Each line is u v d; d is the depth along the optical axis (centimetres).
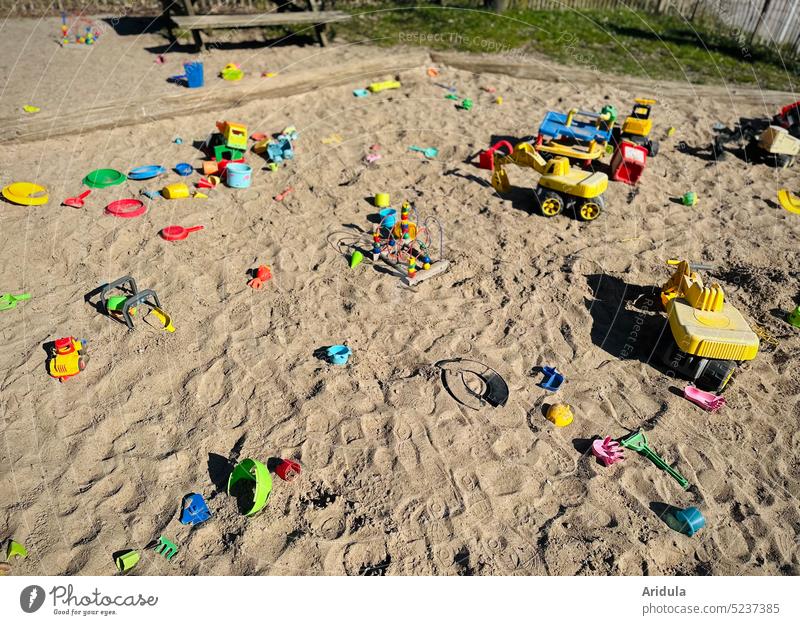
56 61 888
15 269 510
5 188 595
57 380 421
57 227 559
